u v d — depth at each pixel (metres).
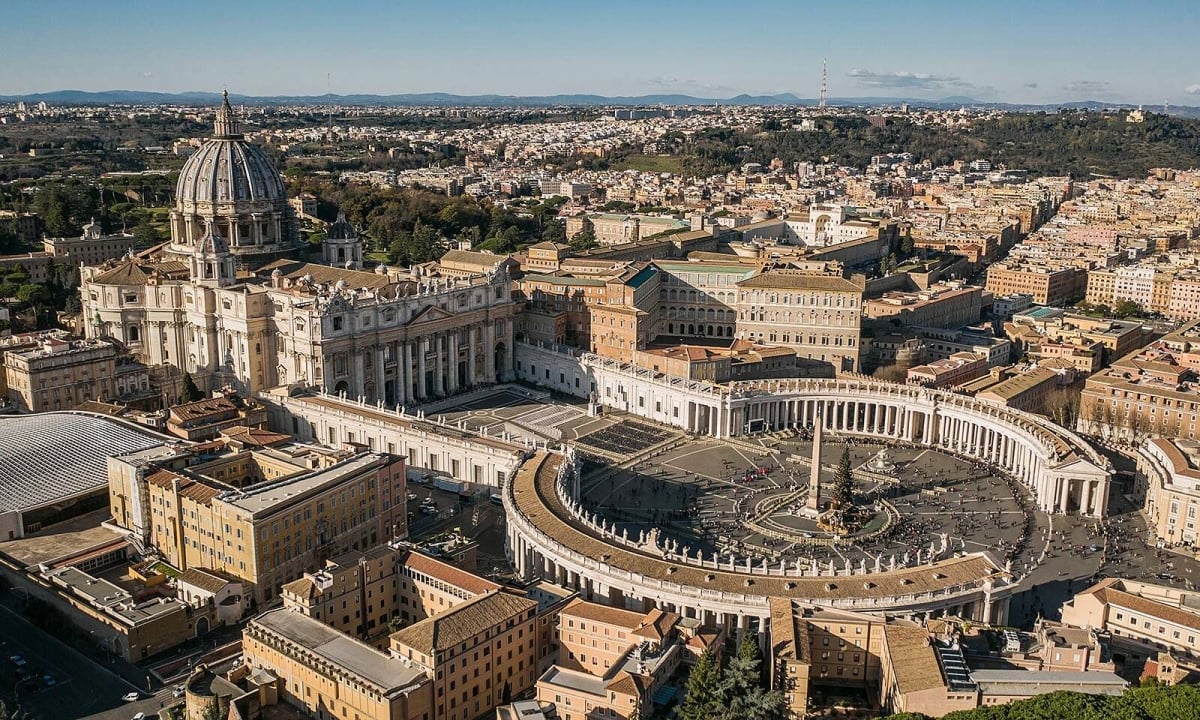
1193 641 163.88
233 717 145.25
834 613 167.75
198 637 178.38
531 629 164.75
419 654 149.00
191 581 184.88
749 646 151.00
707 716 140.62
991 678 147.88
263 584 187.62
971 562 186.50
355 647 156.00
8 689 160.25
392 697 141.75
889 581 178.75
